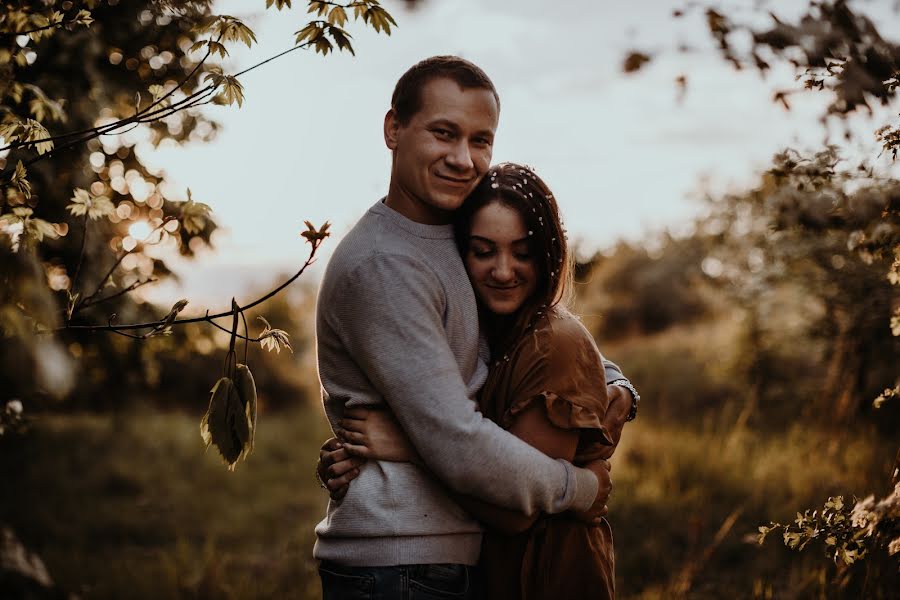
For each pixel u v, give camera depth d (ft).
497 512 6.42
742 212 28.14
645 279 61.46
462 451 6.09
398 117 6.80
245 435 6.23
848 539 7.58
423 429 6.17
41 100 7.89
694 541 16.03
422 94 6.62
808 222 7.93
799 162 7.79
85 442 29.71
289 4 6.58
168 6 8.82
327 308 6.72
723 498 19.93
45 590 6.24
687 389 33.55
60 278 11.71
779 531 16.42
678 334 49.34
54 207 10.55
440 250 6.72
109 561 18.57
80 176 10.73
